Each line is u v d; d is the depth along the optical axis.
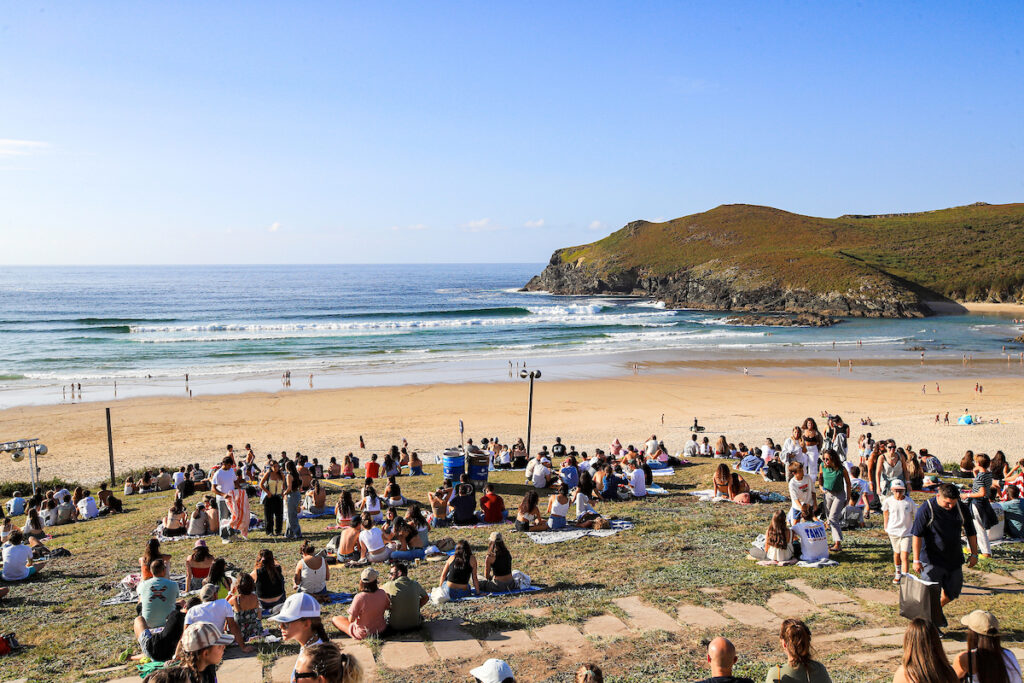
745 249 185.88
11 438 37.09
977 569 10.26
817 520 11.33
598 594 10.01
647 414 43.72
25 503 21.22
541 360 66.25
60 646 9.00
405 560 12.76
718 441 26.69
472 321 105.88
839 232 195.62
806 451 17.27
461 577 10.15
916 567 7.84
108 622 10.06
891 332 97.75
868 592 9.66
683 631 8.51
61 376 56.19
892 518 9.73
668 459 23.16
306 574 10.30
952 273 151.00
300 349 73.00
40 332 86.56
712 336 88.25
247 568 12.40
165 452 34.28
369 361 65.25
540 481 20.19
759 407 45.81
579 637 8.41
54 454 33.97
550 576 11.14
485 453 19.48
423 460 30.66
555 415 43.50
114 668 8.09
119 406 45.50
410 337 84.25
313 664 4.87
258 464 31.19
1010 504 11.99
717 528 13.89
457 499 15.75
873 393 50.75
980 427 36.16
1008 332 97.69
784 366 63.69
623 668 7.46
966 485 17.55
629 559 11.88
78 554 14.44
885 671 7.00
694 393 50.75
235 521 15.30
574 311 128.25
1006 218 189.50
